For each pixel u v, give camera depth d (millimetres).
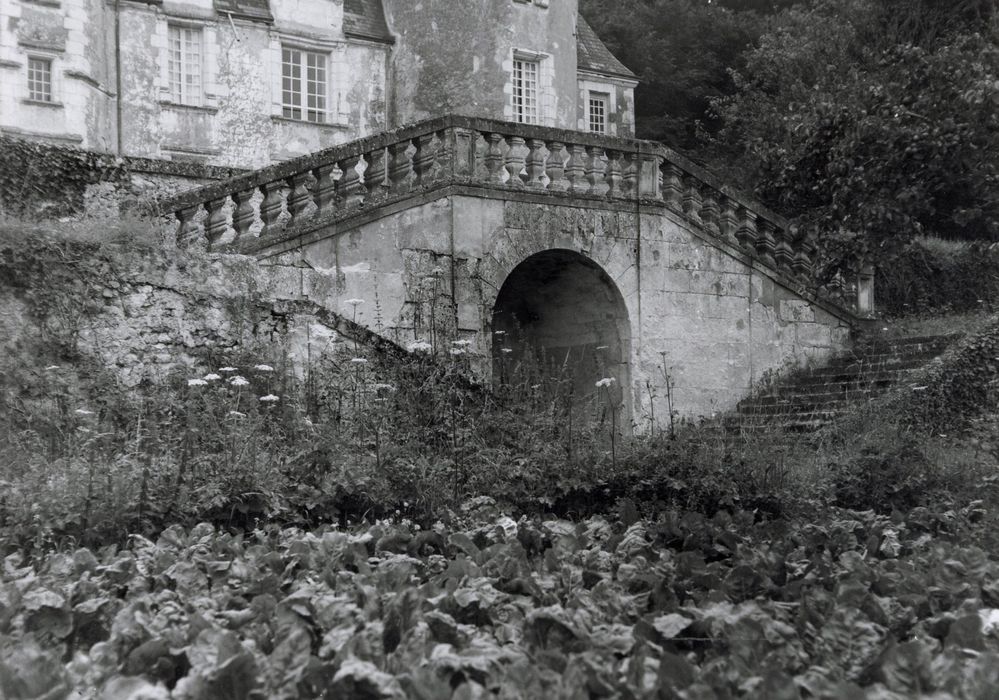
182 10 24203
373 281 14281
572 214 16047
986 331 15680
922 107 14023
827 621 3975
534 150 15891
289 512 7391
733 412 16906
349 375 11508
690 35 40719
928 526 8078
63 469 7531
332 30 25875
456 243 15008
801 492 9383
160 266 11773
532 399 12172
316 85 26031
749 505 8938
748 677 3320
